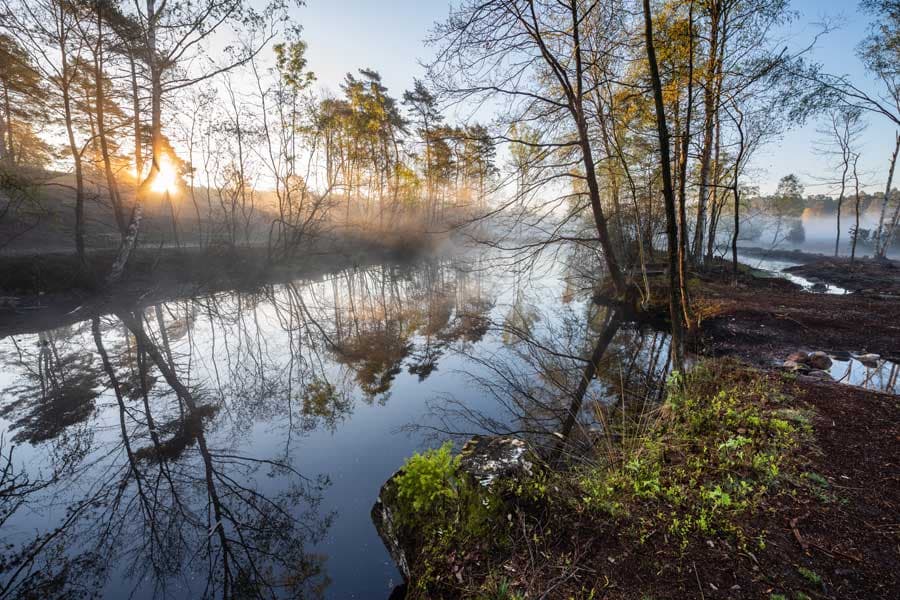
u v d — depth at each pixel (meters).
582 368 8.07
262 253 22.84
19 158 20.80
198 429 6.16
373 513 3.93
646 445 3.99
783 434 3.98
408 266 28.03
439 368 8.53
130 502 4.45
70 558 3.66
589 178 10.98
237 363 9.27
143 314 13.34
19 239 16.94
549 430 5.39
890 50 15.89
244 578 3.37
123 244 14.74
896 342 8.23
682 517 2.88
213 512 4.27
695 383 5.55
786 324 9.54
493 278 22.33
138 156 15.63
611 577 2.39
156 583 3.37
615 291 13.56
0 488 4.71
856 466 3.43
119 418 6.52
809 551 2.50
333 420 6.35
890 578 2.26
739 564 2.43
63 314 12.34
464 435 5.52
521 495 3.11
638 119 11.23
